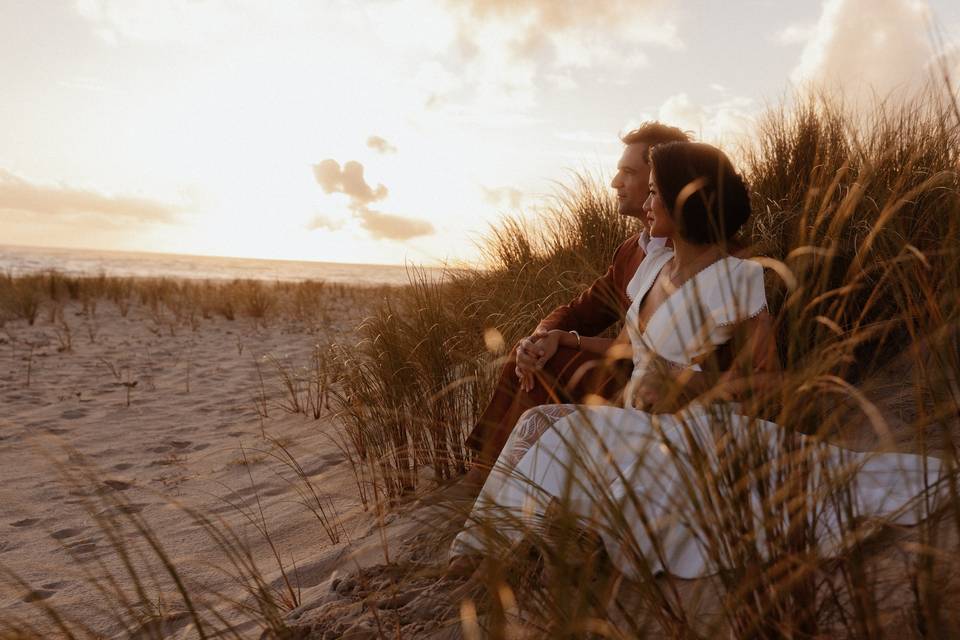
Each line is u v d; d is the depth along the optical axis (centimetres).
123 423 469
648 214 207
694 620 111
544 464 163
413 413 283
